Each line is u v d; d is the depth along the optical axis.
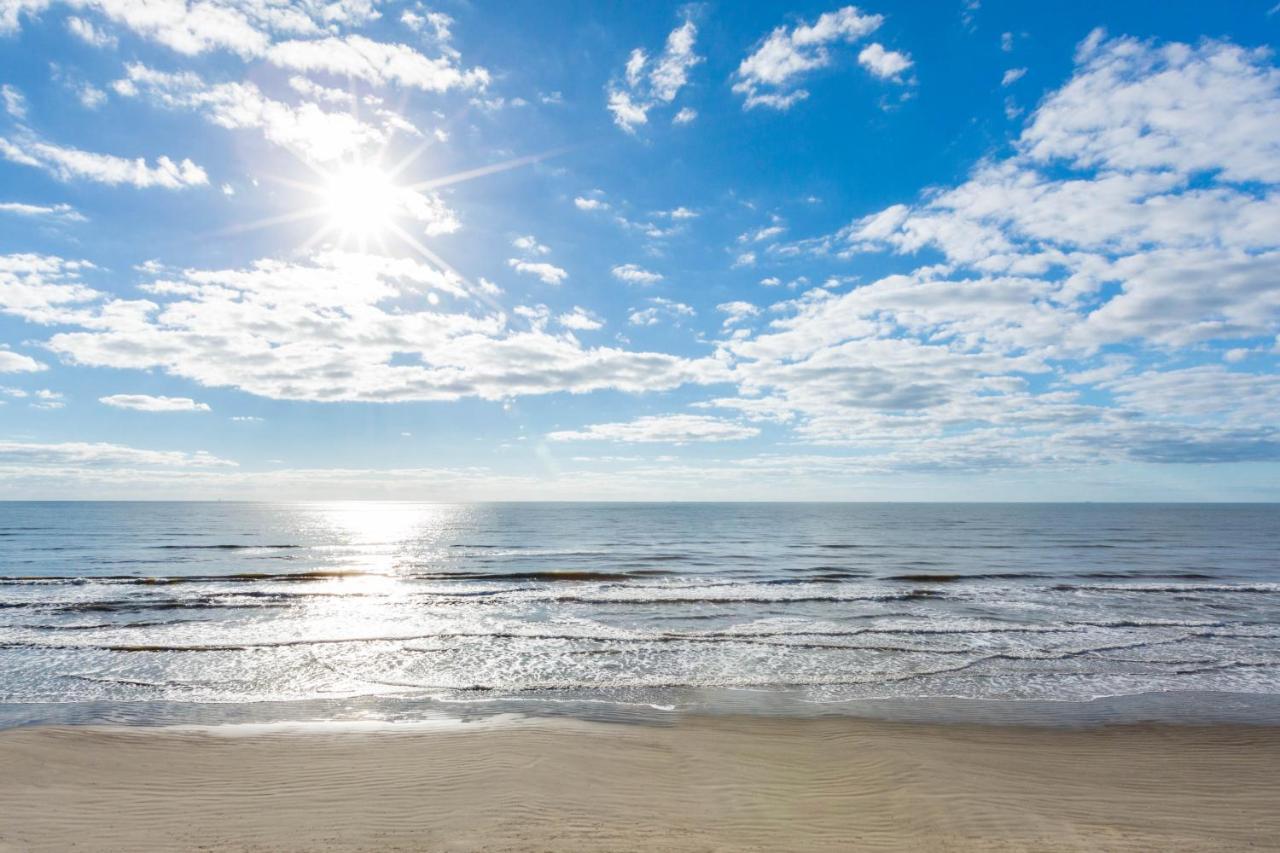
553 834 6.09
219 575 31.92
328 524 91.12
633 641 16.98
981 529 79.31
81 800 6.99
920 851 5.84
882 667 14.48
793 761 8.70
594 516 125.50
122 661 14.80
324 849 5.77
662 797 7.25
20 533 64.44
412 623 19.66
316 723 10.55
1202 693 12.59
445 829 6.21
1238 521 104.69
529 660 15.03
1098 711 11.45
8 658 15.08
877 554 45.62
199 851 5.74
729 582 29.97
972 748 9.40
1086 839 6.18
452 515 133.38
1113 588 27.55
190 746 9.09
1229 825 6.61
